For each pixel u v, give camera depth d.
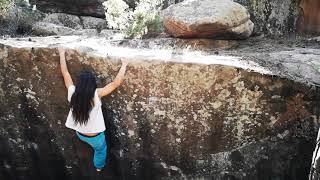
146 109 3.36
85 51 3.28
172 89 3.26
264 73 3.15
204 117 3.31
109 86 3.12
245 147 3.37
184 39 3.91
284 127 3.29
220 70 3.17
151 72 3.24
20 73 3.41
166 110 3.33
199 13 3.83
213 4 3.89
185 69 3.19
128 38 3.99
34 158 3.80
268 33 4.47
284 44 4.16
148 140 3.48
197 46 3.85
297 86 3.16
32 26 4.40
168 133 3.41
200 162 3.47
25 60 3.35
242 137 3.34
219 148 3.40
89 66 3.30
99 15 4.78
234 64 3.22
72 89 3.09
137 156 3.57
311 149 3.31
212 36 3.91
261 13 4.48
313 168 2.79
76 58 3.29
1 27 4.36
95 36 4.10
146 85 3.28
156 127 3.41
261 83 3.17
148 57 3.26
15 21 4.39
